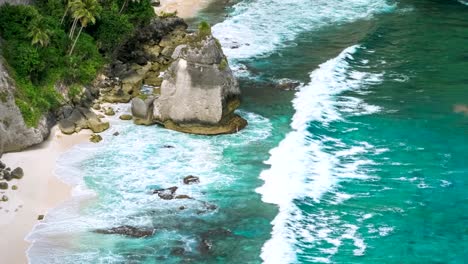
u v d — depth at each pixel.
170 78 69.62
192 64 68.31
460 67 85.56
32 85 70.38
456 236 54.50
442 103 76.06
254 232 54.66
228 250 52.56
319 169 63.28
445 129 70.50
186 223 55.69
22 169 62.41
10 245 52.38
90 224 55.25
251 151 66.38
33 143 66.12
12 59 70.50
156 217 56.38
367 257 51.97
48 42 74.06
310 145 67.38
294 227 55.25
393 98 77.44
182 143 67.94
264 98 77.50
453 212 57.38
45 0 83.62
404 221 56.22
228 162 64.50
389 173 62.78
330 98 77.50
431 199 59.03
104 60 82.31
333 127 71.06
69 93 73.75
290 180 61.47
